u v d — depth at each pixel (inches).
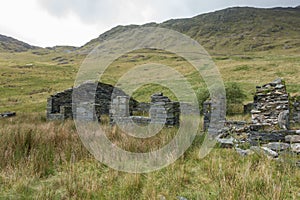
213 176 186.5
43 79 2866.6
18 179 183.9
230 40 6122.1
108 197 162.6
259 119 320.8
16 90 2193.7
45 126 440.8
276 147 239.1
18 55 7145.7
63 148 269.1
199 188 172.4
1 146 251.6
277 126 288.5
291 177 176.2
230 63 2736.2
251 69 2127.2
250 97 1023.6
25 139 276.8
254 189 157.6
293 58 2714.1
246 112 692.7
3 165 213.6
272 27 6988.2
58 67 4050.2
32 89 2272.4
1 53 7465.6
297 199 148.4
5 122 606.2
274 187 148.3
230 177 176.6
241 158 222.8
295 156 210.7
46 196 159.5
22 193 167.2
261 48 5088.6
